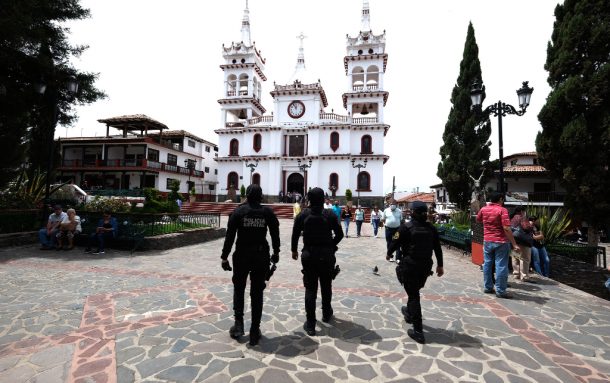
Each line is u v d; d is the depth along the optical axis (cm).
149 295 506
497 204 558
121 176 3403
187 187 3903
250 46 3684
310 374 284
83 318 406
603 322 427
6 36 949
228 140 3669
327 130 3438
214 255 899
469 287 601
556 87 805
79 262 759
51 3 1121
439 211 2991
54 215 934
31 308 440
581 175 739
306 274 386
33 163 1462
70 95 1256
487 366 306
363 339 360
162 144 3478
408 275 367
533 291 575
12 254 844
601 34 702
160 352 319
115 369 287
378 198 3275
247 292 537
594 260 929
